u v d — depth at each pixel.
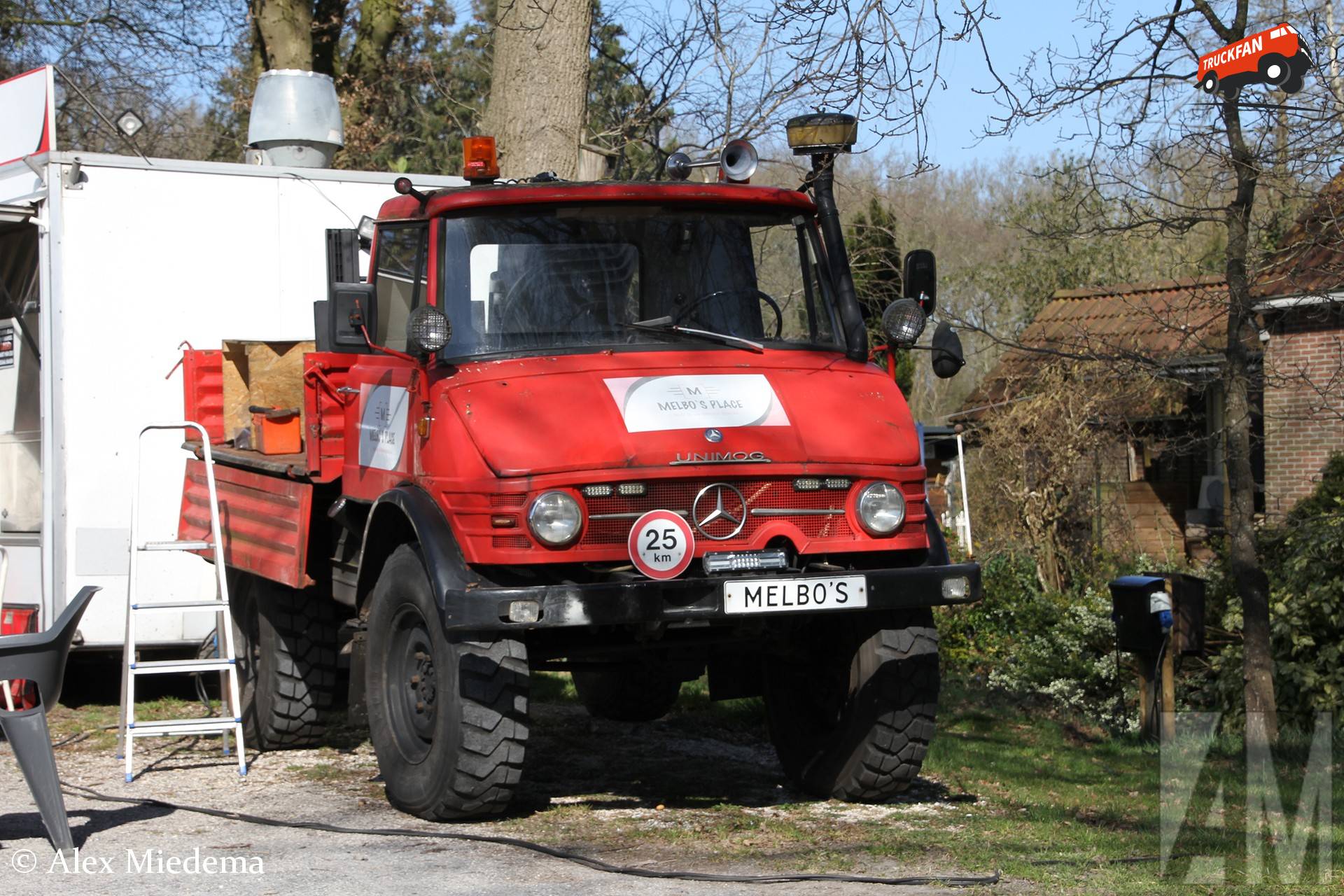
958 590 7.57
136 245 12.11
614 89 19.14
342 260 8.67
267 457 9.70
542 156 14.72
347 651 9.09
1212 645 15.13
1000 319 37.34
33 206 11.94
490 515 7.13
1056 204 19.48
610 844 7.29
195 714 11.88
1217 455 23.59
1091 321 22.12
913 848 7.12
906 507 7.67
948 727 12.35
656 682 11.25
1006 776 9.53
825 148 8.68
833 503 7.52
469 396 7.48
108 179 12.01
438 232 8.08
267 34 25.81
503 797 7.51
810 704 8.78
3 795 8.66
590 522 7.15
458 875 6.61
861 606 7.35
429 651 7.84
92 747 10.47
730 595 7.13
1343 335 18.97
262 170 12.59
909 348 8.58
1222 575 15.44
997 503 21.31
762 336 8.29
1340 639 12.89
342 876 6.61
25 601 12.30
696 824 7.74
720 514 7.29
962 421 26.34
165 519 12.15
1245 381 12.21
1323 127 10.88
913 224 39.06
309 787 8.91
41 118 12.44
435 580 7.20
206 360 11.01
